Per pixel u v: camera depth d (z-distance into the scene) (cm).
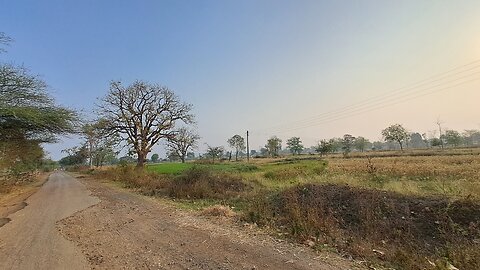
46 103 2042
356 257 621
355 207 1010
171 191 1786
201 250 677
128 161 4056
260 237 773
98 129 3744
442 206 901
